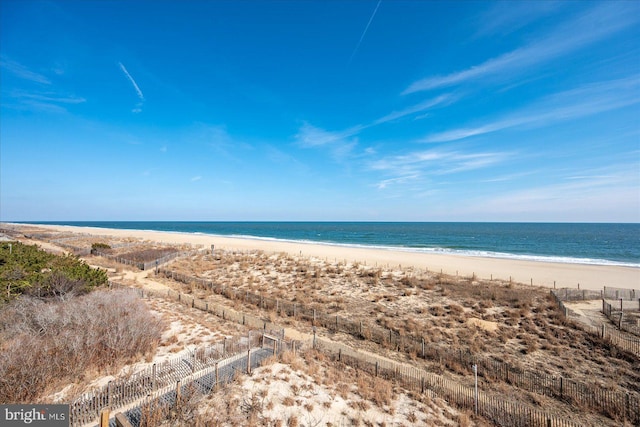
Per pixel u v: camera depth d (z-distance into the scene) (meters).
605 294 27.08
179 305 23.08
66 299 18.19
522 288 29.47
